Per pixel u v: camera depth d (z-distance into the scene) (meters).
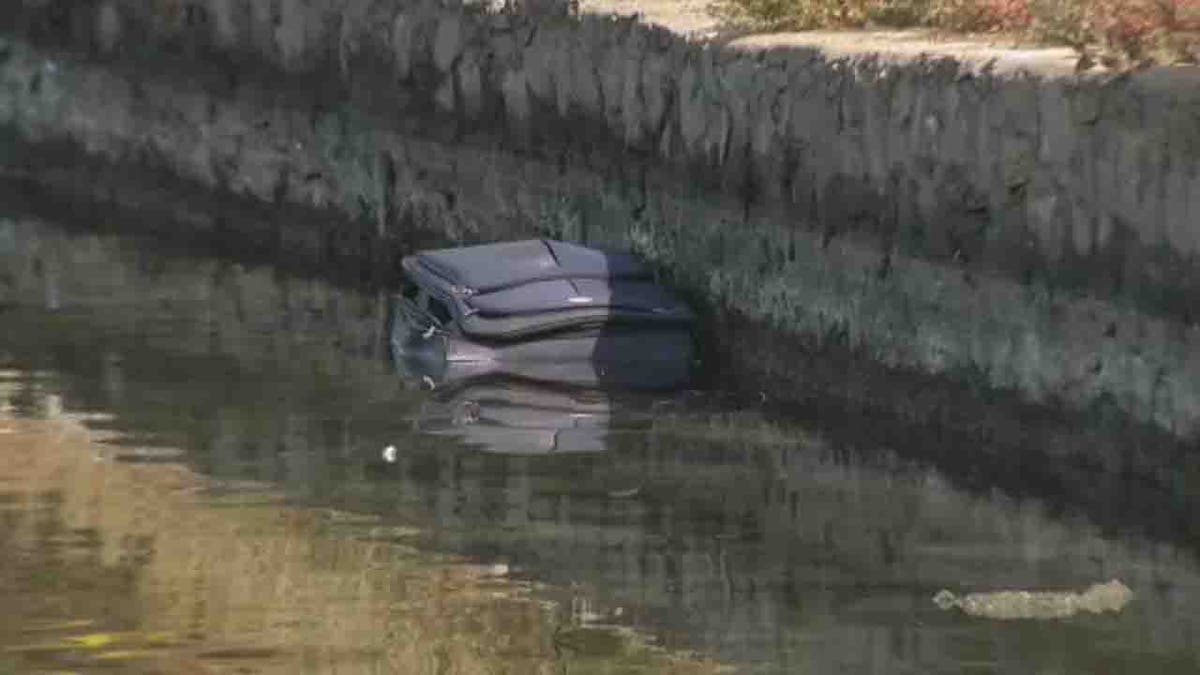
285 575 20.23
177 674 18.14
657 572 20.42
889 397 24.50
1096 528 21.38
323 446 24.16
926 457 23.58
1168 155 21.56
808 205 25.38
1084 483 22.42
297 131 34.62
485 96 30.80
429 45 31.83
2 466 23.41
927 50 24.50
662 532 21.45
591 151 28.81
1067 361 22.62
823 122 25.11
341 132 33.75
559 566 20.59
